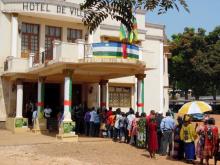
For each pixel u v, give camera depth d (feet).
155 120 51.72
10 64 79.92
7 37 84.74
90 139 65.67
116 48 65.05
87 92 93.91
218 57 156.25
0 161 44.98
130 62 65.67
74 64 65.16
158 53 105.29
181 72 165.89
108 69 70.64
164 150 53.52
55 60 64.64
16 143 59.82
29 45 86.89
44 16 85.81
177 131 50.21
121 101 97.09
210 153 45.06
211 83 165.68
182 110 49.57
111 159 48.85
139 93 75.31
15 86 84.23
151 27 104.83
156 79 104.47
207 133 45.34
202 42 160.04
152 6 14.47
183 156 50.16
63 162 45.14
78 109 78.38
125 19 15.23
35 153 51.80
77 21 89.45
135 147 59.21
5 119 83.76
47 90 90.74
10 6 83.66
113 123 67.10
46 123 77.30
